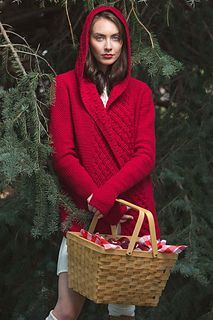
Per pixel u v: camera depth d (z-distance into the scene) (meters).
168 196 5.59
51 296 5.56
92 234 3.88
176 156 5.62
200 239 5.27
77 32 5.84
